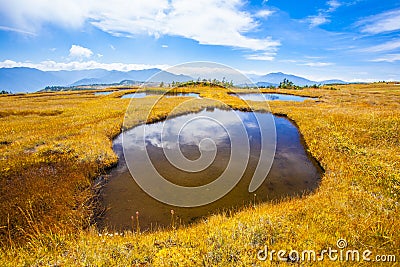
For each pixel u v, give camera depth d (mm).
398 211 7242
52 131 18609
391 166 10680
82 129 19359
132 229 8055
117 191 10727
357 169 11156
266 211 8000
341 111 25578
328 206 7719
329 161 13062
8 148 14422
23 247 6270
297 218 7195
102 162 13359
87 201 9812
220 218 7859
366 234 6129
